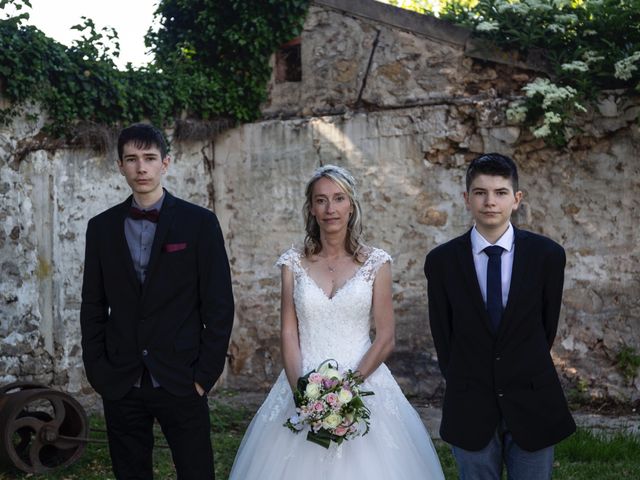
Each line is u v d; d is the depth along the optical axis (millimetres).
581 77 6711
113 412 3408
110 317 3439
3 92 6113
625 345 6742
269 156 7773
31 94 6242
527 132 6996
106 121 6859
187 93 7395
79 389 6797
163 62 7809
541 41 6992
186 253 3381
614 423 6148
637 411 6547
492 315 3057
